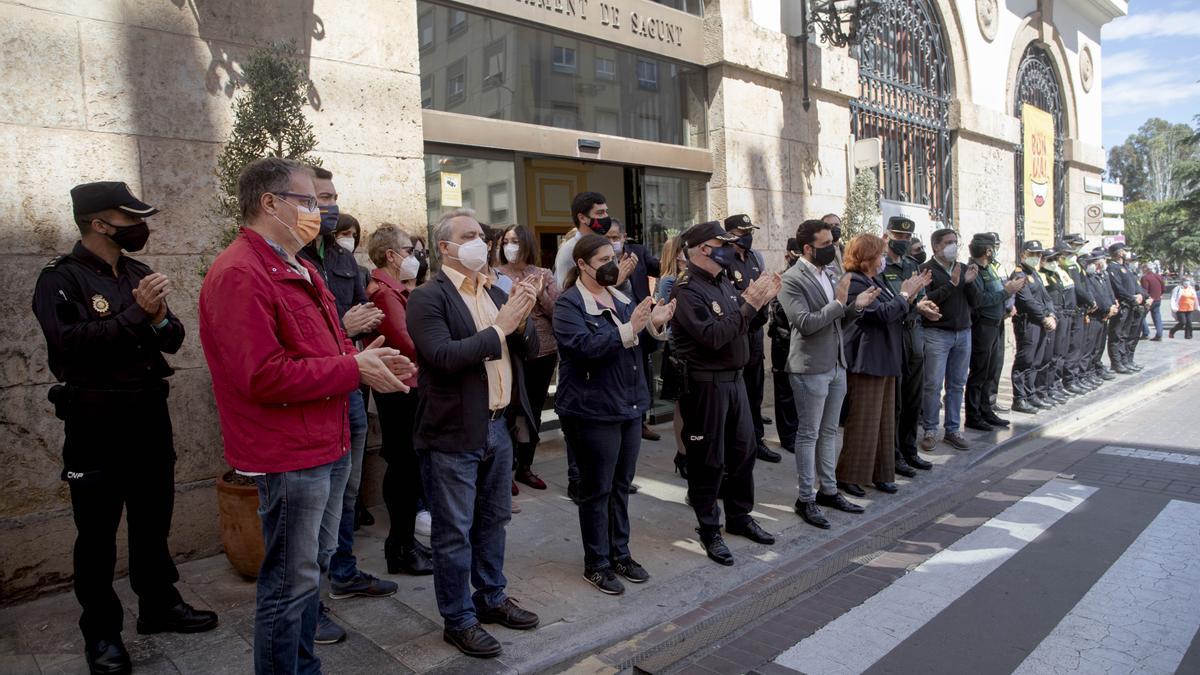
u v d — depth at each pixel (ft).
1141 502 17.30
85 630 10.02
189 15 14.01
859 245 17.21
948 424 22.26
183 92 13.98
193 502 14.07
